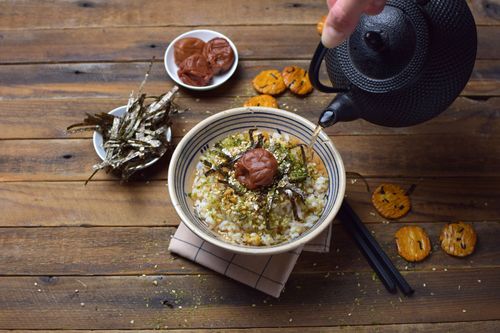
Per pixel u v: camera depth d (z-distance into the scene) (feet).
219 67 2.64
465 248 2.37
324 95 2.66
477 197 2.47
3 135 2.58
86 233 2.40
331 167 2.24
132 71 2.71
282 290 2.32
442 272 2.35
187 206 2.21
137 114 2.46
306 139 2.31
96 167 2.40
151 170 2.50
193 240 2.34
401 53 2.04
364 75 2.10
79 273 2.34
